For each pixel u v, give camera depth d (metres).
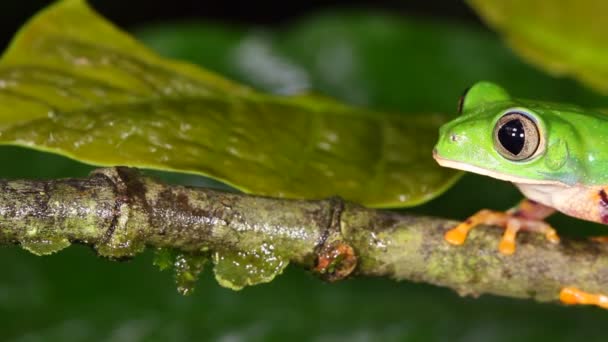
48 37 0.35
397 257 0.33
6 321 0.38
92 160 0.33
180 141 0.33
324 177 0.33
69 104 0.33
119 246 0.32
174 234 0.32
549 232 0.33
